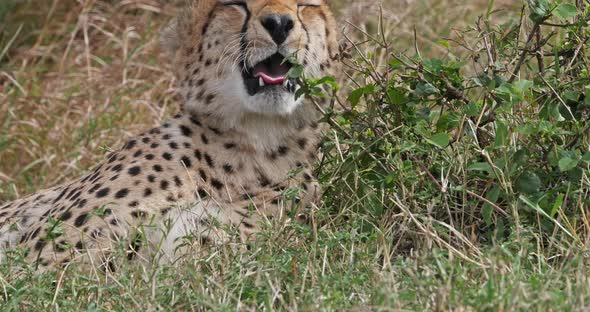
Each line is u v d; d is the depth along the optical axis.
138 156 10.41
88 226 9.91
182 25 11.13
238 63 10.41
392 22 15.97
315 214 9.71
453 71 10.09
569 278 8.18
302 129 10.69
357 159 9.98
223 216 10.16
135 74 15.87
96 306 8.34
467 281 8.09
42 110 15.02
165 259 9.66
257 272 8.41
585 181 9.52
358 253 8.78
